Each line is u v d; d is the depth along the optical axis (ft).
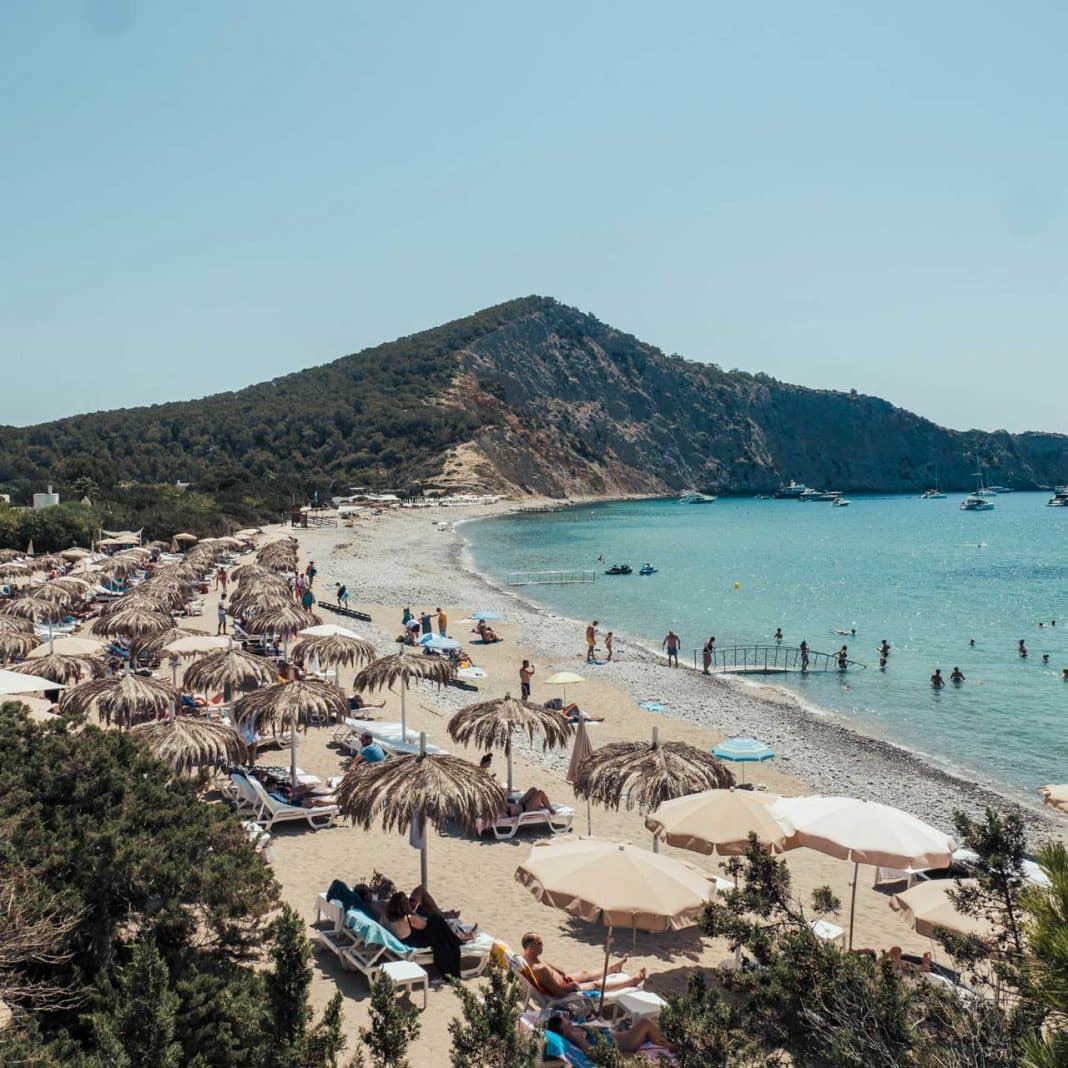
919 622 177.68
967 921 36.27
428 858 53.36
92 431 630.33
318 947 40.88
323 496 540.52
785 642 155.43
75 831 31.91
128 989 25.53
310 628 97.76
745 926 27.89
